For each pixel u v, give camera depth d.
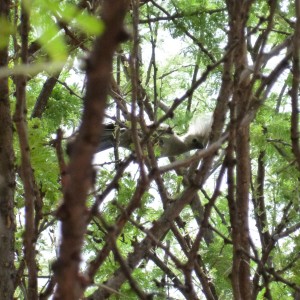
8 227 6.11
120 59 9.44
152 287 8.13
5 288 6.02
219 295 8.98
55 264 2.68
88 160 2.42
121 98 7.85
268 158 10.59
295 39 5.44
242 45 6.04
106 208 8.48
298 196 8.78
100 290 5.93
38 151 6.67
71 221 2.58
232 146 5.55
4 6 5.06
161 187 7.02
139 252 6.14
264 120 10.55
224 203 12.14
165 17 10.88
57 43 2.59
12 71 2.72
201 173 6.10
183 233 9.57
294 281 7.94
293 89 5.91
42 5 2.62
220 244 9.45
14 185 6.21
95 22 2.27
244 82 6.36
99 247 8.68
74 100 10.66
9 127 6.20
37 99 10.39
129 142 10.00
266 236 10.12
